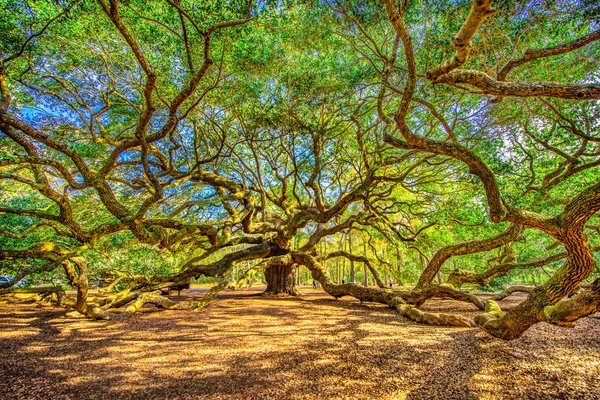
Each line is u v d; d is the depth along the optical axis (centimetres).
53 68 1009
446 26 790
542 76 877
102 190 830
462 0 733
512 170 1152
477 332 745
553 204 1039
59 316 1069
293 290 1886
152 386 484
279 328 861
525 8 700
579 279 414
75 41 882
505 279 2223
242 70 967
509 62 508
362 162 1452
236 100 1153
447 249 1154
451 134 802
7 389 473
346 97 1166
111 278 1620
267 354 629
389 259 2816
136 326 903
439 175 1552
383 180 1259
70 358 618
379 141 1373
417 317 941
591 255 403
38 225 1012
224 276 1505
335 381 495
